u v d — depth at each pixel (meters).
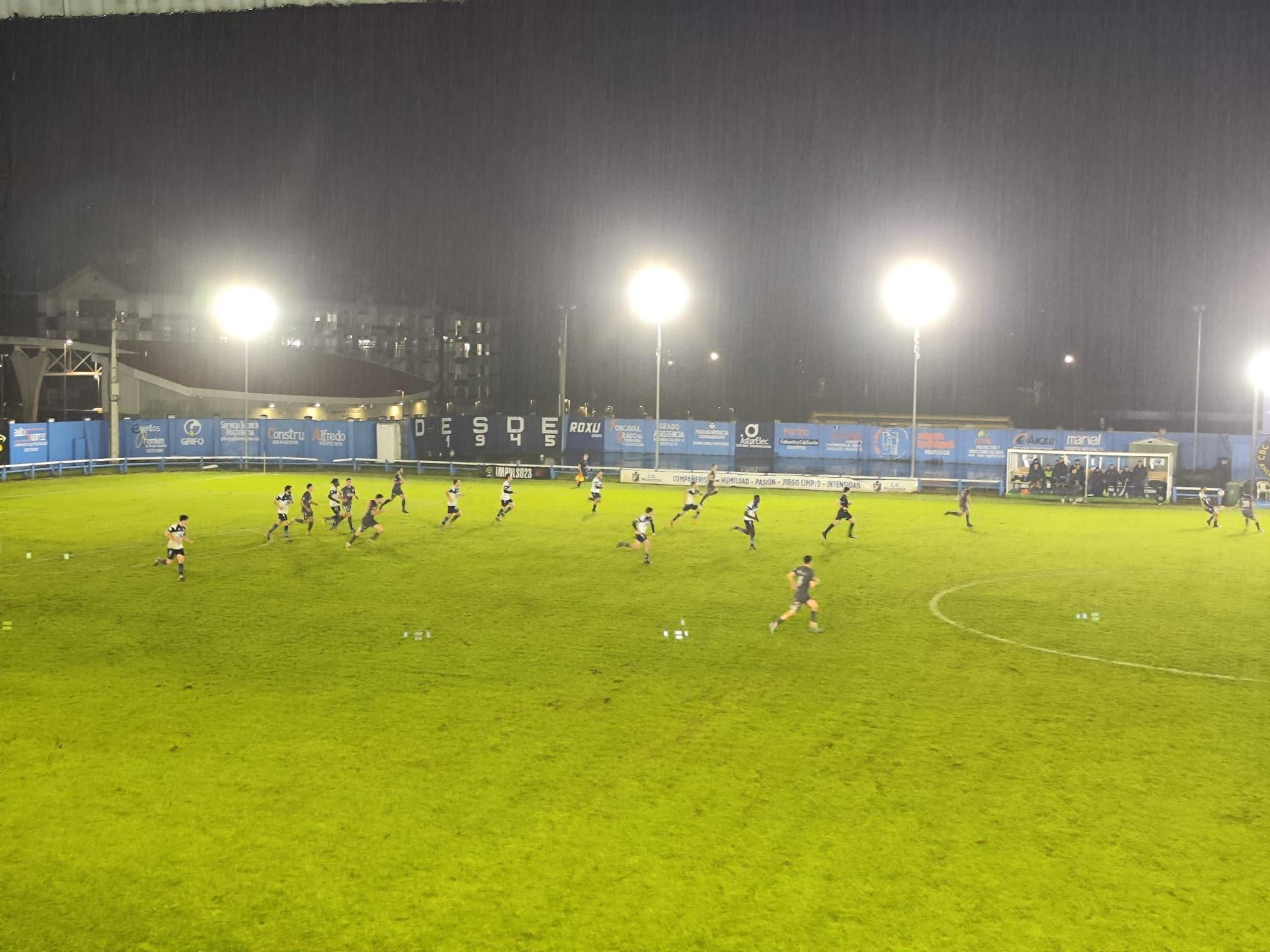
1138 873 10.73
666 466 66.06
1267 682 17.88
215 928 9.55
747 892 10.26
